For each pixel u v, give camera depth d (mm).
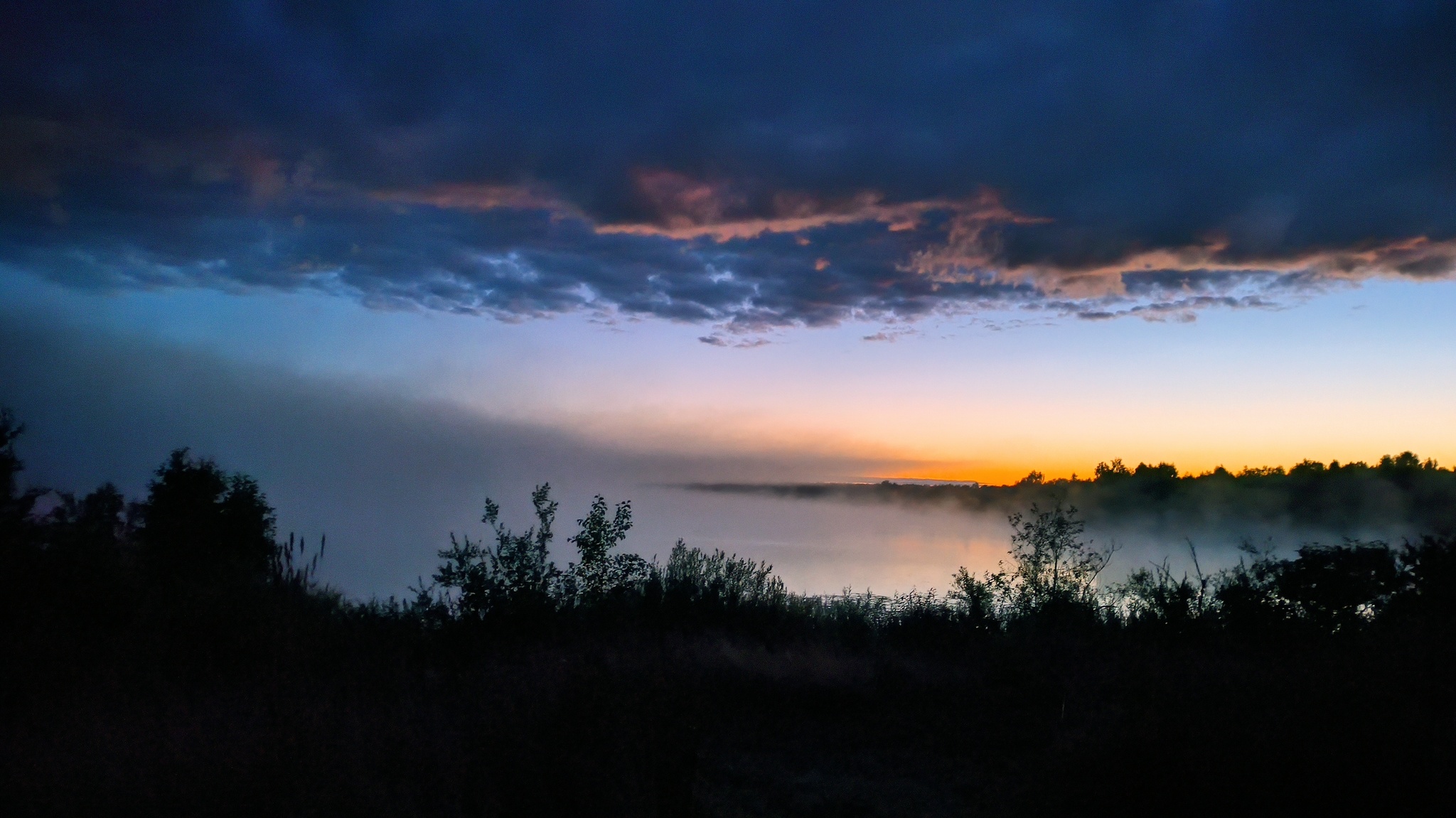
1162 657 9945
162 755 5172
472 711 6793
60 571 8664
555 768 5672
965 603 13820
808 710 10047
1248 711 5965
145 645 7941
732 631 12227
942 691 10641
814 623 13234
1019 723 9492
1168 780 5551
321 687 7375
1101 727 6262
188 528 12680
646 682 7004
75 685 6879
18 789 4902
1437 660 7012
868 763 8273
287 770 5012
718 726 9195
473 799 5570
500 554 11492
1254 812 5324
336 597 10984
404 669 8516
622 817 5617
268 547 13422
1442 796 5148
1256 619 11852
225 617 8766
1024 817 6320
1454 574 11102
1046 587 13688
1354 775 5254
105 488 12578
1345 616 11500
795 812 6855
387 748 5832
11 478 10484
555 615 11125
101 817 4711
